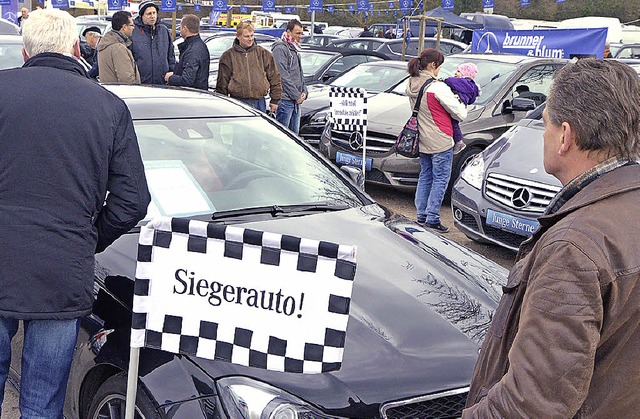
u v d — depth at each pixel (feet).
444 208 24.45
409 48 50.72
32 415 8.02
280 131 13.05
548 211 5.44
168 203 10.57
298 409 7.07
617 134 5.00
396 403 7.42
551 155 5.35
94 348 8.53
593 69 5.14
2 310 7.32
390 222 11.53
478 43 38.70
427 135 20.21
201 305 6.86
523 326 4.92
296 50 27.89
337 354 6.59
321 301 6.57
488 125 24.49
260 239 6.61
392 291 9.12
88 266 7.68
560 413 4.70
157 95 12.81
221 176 11.37
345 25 116.37
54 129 7.40
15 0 48.85
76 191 7.50
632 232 4.85
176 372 7.70
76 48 8.20
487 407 5.09
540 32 35.73
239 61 25.98
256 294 6.71
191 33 25.77
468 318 8.86
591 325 4.68
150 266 6.86
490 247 19.79
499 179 18.08
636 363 4.97
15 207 7.37
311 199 11.59
